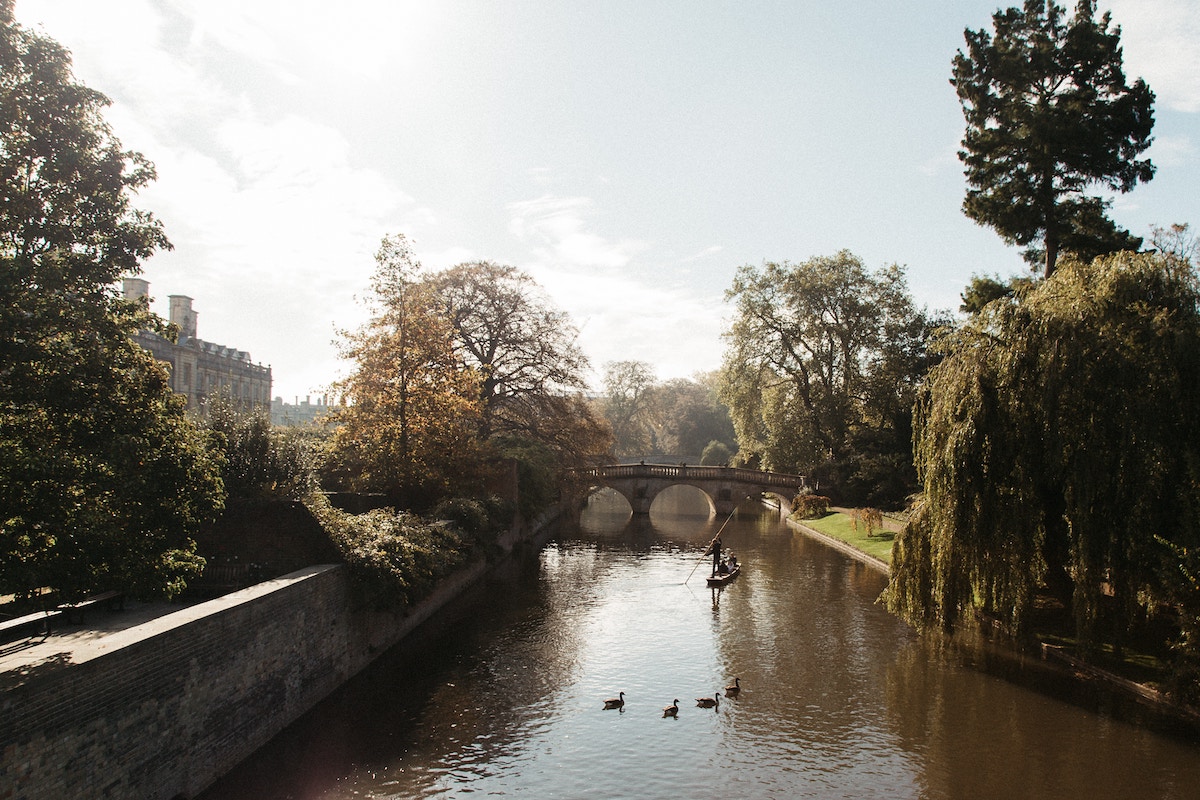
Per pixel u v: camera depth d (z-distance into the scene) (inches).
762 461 2529.5
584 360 1877.5
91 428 474.6
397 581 743.7
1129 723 653.3
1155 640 800.3
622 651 873.5
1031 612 789.2
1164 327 683.4
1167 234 1334.9
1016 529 752.3
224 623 511.2
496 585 1246.9
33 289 457.1
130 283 2463.1
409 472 1180.5
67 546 441.7
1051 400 718.5
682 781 552.4
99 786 396.8
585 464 2038.6
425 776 550.0
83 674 386.6
